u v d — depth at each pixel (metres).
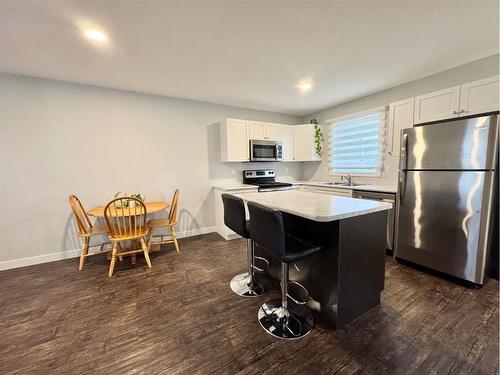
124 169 3.30
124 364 1.37
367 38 2.02
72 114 2.93
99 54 2.20
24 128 2.70
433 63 2.51
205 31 1.87
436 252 2.33
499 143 2.01
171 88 3.18
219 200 3.80
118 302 2.00
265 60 2.39
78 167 3.01
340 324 1.64
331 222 1.59
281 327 1.65
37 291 2.19
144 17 1.68
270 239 1.52
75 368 1.35
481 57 2.38
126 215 2.60
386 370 1.31
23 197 2.74
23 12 1.59
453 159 2.16
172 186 3.67
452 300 1.95
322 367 1.34
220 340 1.55
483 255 2.06
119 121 3.22
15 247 2.73
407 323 1.68
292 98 3.71
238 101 3.85
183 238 3.76
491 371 1.29
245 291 2.14
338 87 3.21
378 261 1.83
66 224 2.98
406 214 2.56
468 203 2.10
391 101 3.26
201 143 3.87
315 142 4.39
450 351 1.43
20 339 1.58
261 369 1.33
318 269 1.74
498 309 1.82
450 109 2.50
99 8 1.57
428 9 1.65
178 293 2.13
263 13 1.67
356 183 3.86
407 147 2.50
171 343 1.53
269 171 4.56
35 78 2.71
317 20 1.76
